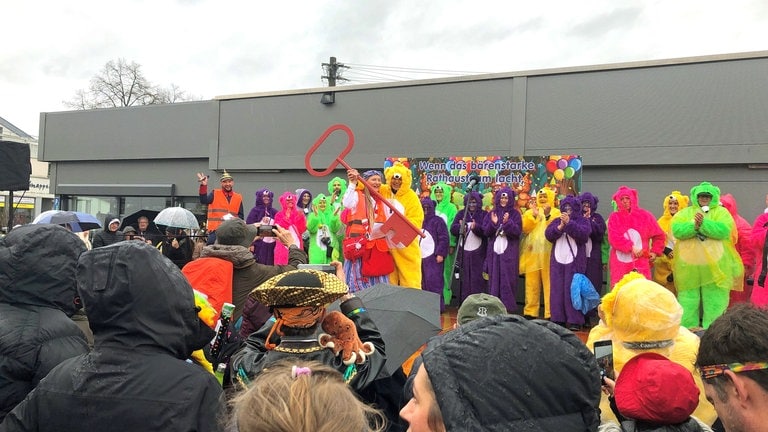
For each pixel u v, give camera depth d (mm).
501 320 1304
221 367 3080
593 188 11094
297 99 13891
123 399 1813
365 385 2064
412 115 12555
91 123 16734
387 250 7070
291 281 2053
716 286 7836
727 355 1418
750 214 9992
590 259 9062
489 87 11820
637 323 2496
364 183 6000
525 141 11477
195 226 7941
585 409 1214
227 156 14734
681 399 1787
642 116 10602
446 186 10844
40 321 2367
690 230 7879
